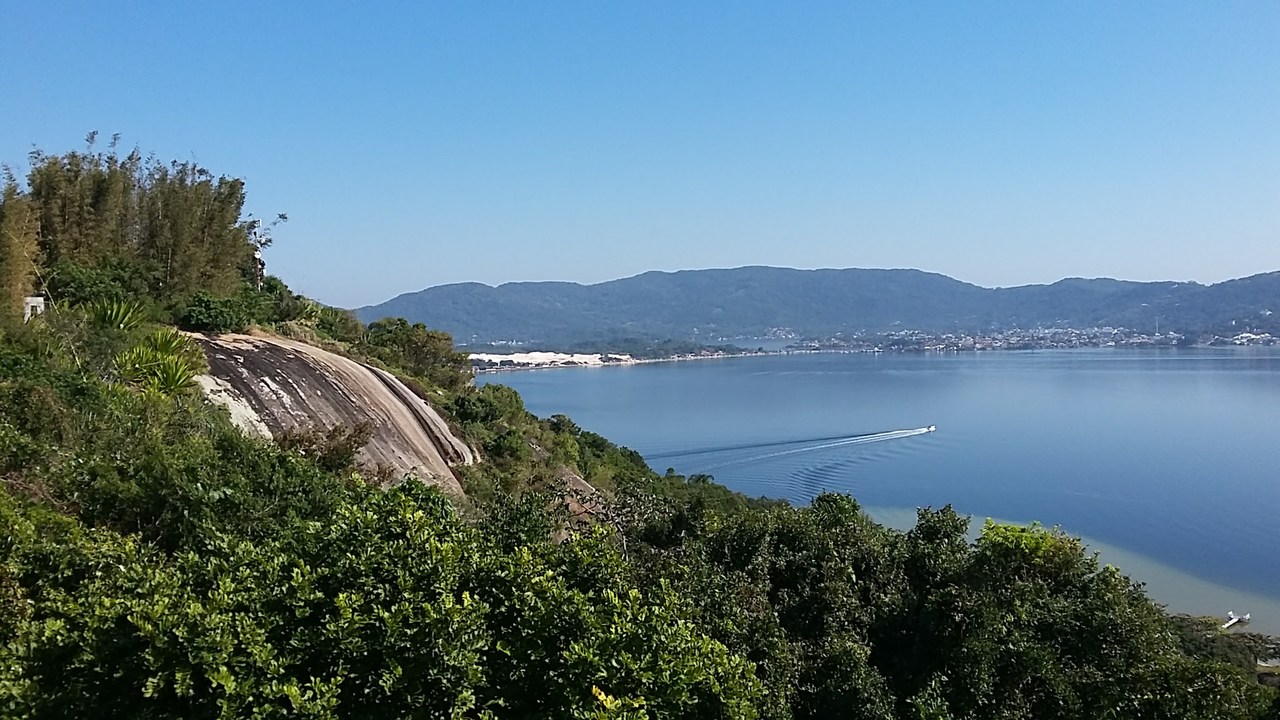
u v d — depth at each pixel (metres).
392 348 41.50
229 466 11.57
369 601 7.53
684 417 131.75
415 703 7.01
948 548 15.23
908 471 85.94
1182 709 11.33
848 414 132.62
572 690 7.56
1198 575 51.09
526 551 9.13
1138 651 12.27
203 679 6.57
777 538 14.00
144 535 10.34
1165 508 67.69
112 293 22.02
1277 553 55.19
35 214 20.45
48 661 6.86
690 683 7.87
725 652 8.88
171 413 14.30
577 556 9.90
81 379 14.15
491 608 8.39
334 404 20.75
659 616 8.43
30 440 11.18
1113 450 95.06
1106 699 11.49
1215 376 181.50
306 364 21.92
